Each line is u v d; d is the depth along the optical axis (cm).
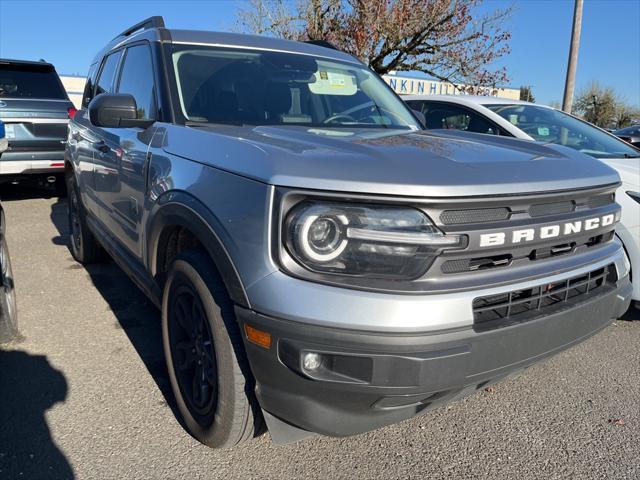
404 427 276
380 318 179
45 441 256
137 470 237
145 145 300
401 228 185
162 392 301
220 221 210
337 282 184
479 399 306
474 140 274
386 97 389
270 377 196
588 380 328
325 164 195
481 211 196
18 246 598
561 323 216
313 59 377
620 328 407
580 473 243
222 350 216
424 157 212
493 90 1320
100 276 498
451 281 190
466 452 257
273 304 187
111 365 330
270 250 192
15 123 756
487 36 1218
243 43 359
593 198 240
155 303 301
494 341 194
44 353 344
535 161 232
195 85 314
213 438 240
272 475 236
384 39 1164
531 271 209
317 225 186
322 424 197
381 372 181
